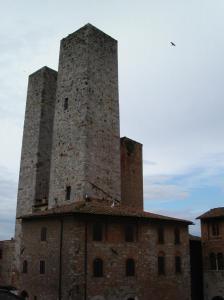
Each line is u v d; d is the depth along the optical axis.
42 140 56.47
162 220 44.06
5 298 16.83
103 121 50.38
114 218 40.47
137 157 59.50
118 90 54.12
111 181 49.38
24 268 42.91
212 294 50.25
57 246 38.94
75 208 39.25
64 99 51.81
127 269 39.84
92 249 38.16
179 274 44.66
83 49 51.25
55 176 49.69
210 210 54.69
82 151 47.03
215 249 51.31
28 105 60.06
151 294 41.00
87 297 36.53
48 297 38.38
